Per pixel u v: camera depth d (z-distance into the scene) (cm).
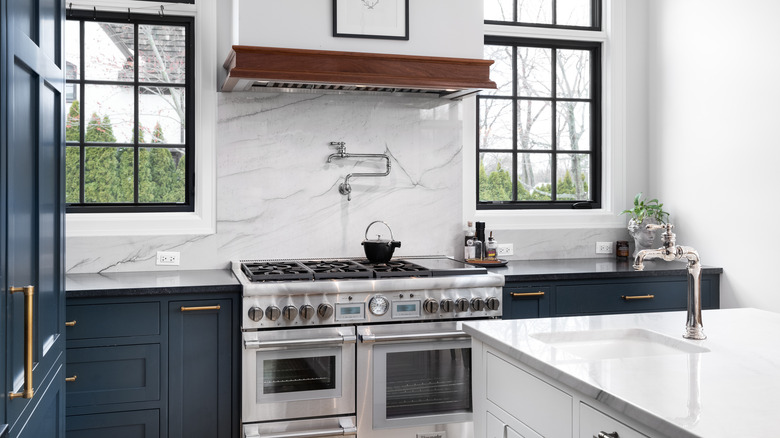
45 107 199
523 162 469
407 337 340
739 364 185
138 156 395
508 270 392
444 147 430
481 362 231
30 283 181
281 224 402
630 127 472
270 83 366
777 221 372
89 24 387
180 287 324
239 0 351
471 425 361
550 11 472
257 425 332
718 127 412
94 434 320
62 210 225
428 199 427
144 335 324
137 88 394
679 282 402
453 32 386
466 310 350
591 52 475
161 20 392
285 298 330
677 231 448
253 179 397
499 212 454
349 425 340
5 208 154
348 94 409
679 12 443
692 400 153
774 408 148
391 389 349
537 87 471
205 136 392
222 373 334
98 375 319
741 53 393
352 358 342
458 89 383
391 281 341
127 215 384
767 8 375
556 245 459
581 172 476
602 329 229
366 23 371
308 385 338
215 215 394
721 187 411
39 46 188
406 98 421
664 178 461
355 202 414
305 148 404
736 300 402
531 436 198
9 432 156
